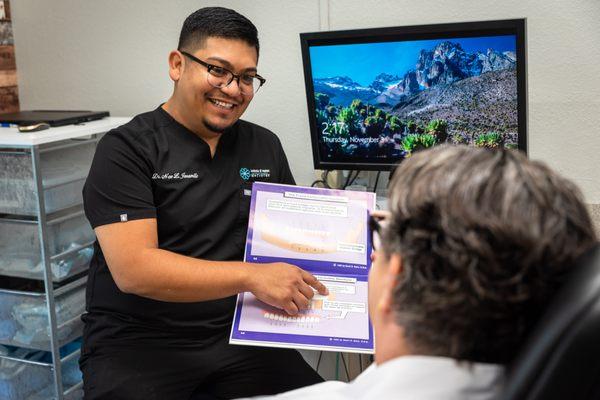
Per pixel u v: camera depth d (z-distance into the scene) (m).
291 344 1.27
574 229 0.57
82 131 1.81
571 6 1.73
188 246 1.51
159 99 2.21
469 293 0.56
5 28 2.30
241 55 1.46
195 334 1.49
